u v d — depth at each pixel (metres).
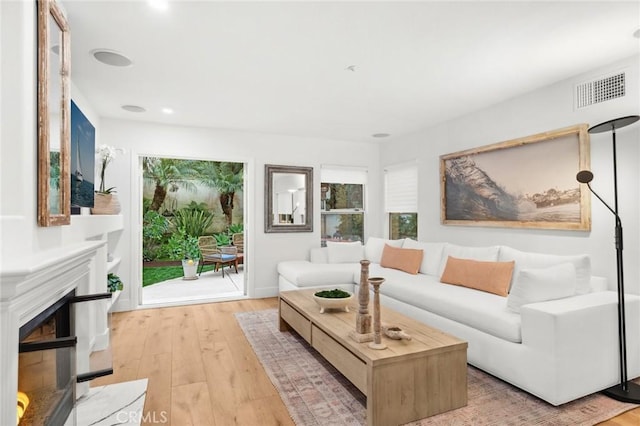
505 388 2.36
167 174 8.27
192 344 3.20
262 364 2.75
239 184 8.86
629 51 2.59
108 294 2.09
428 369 2.02
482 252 3.49
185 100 3.64
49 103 1.67
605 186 2.82
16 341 1.22
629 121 2.21
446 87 3.29
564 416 2.02
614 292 2.63
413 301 3.31
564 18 2.15
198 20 2.15
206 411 2.10
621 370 2.30
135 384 2.42
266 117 4.28
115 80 3.10
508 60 2.72
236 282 6.43
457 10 2.06
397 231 5.61
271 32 2.30
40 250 1.59
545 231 3.28
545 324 2.11
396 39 2.39
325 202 5.60
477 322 2.59
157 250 8.23
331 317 2.70
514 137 3.56
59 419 1.50
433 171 4.68
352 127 4.77
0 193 1.35
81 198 2.66
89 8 2.02
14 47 1.39
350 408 2.12
